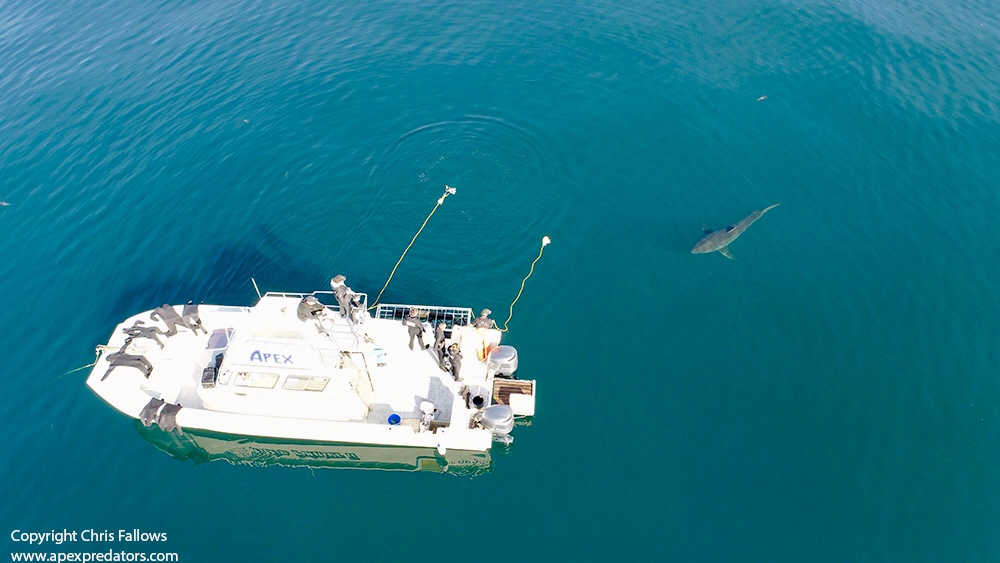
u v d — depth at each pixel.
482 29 42.50
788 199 32.09
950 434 23.28
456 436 22.70
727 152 34.66
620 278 28.88
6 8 46.06
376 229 31.19
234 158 34.38
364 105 37.31
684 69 39.41
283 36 42.09
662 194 32.59
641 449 23.09
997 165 33.19
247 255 30.03
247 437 23.75
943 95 37.12
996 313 26.98
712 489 22.03
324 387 22.58
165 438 23.97
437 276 29.17
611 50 40.84
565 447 23.27
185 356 25.34
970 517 21.30
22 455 23.34
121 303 28.22
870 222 30.86
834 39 41.31
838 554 20.55
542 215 31.78
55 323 27.50
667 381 25.03
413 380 24.45
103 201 32.38
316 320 22.62
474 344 24.92
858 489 21.97
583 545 20.89
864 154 34.12
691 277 28.75
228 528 21.67
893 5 44.59
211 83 38.72
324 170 33.81
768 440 23.20
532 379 25.09
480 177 33.44
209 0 45.75
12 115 36.81
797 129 35.62
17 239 30.73
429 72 39.44
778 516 21.34
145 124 36.25
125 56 40.94
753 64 39.72
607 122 36.44
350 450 23.80
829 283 28.31
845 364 25.36
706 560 20.52
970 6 44.56
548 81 38.84
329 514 22.05
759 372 25.20
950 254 29.34
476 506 22.03
